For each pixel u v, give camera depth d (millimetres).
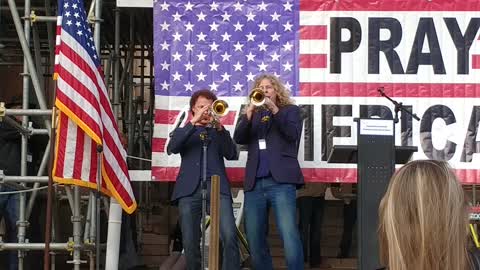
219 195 4730
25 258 6906
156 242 8641
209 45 6102
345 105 6027
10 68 9203
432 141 5984
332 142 5992
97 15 5945
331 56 6074
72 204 5816
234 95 6070
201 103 5367
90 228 5969
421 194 1978
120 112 8719
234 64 6090
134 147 8844
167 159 6000
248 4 6133
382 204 2068
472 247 2158
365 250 4402
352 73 6055
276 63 6078
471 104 6008
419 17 6082
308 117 6027
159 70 6078
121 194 5531
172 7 6125
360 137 4516
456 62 6039
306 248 8039
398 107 5297
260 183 5246
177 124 6023
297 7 6113
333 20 6098
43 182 5910
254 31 6109
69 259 8000
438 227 1944
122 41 8984
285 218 5125
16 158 6352
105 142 5469
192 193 5211
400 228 1977
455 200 1970
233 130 6023
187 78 6074
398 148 4688
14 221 6312
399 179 2039
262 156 5270
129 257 7332
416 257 1950
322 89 6051
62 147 5230
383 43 6070
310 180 5977
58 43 5312
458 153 5977
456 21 6070
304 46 6090
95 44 5902
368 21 6094
